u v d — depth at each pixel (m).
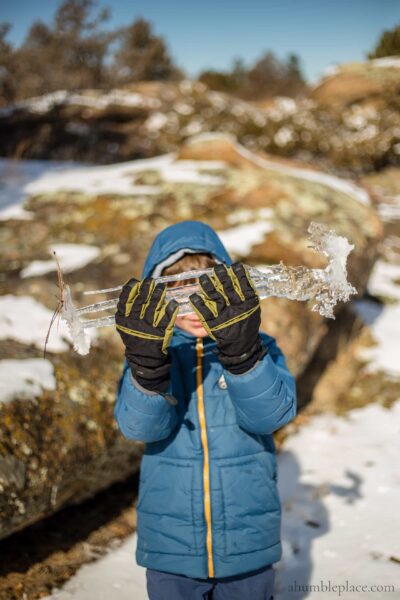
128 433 1.83
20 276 4.14
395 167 14.55
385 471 3.53
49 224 4.91
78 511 3.17
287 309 4.06
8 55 12.90
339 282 1.57
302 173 6.34
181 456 1.91
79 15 13.99
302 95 22.33
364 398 4.61
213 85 31.14
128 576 2.71
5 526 2.48
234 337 1.58
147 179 5.71
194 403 1.94
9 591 2.55
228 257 2.21
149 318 1.54
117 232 4.77
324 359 4.96
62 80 14.01
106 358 3.39
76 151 13.91
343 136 14.93
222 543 1.88
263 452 1.96
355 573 2.62
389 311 6.20
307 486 3.45
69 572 2.71
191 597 1.94
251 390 1.71
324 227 1.59
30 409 2.78
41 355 3.20
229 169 5.84
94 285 4.03
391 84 18.03
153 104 16.69
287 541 2.92
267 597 1.98
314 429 4.18
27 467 2.59
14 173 6.45
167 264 2.12
